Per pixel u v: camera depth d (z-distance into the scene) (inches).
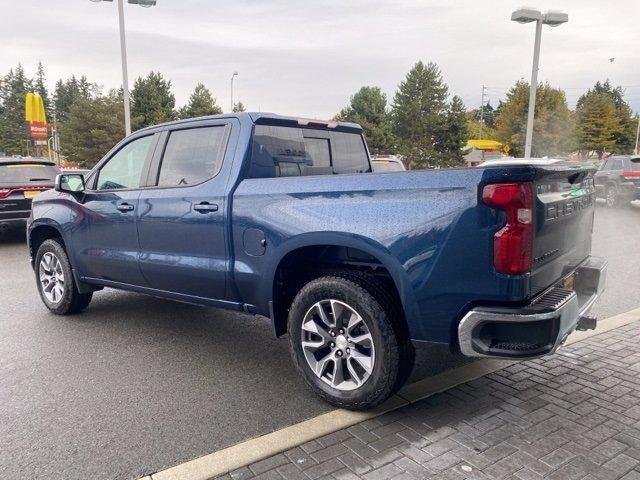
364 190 127.0
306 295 137.9
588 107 2150.6
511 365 161.9
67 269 216.1
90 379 157.8
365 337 129.6
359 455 113.6
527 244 110.1
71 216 207.5
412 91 2146.9
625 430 122.5
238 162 155.0
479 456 112.4
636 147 2379.4
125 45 694.5
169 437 123.9
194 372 163.3
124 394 147.3
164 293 182.5
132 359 174.1
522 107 1897.1
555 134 1862.7
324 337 137.1
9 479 108.1
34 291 270.2
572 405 135.2
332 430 124.0
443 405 136.3
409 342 129.2
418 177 120.0
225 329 206.4
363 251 131.3
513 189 108.3
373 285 129.0
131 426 129.2
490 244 110.8
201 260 162.2
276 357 176.6
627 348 174.9
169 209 169.3
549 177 118.3
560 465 108.7
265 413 135.9
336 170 188.4
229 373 162.7
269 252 144.1
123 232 187.0
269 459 112.8
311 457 113.3
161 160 178.2
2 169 411.2
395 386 128.2
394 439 119.8
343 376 136.9
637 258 344.8
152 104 1974.7
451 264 115.0
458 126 2127.2
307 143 176.9
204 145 166.1
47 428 128.4
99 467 111.9
